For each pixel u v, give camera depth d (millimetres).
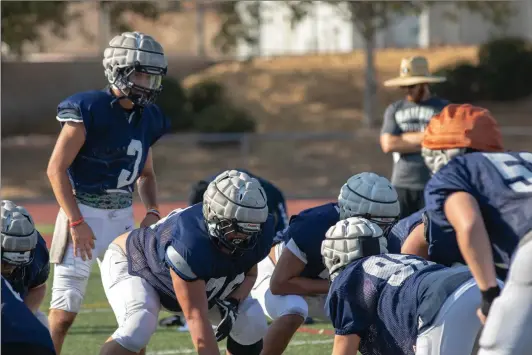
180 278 9484
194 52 73000
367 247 9070
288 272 10812
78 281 11523
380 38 65875
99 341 14672
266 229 9898
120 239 10711
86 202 11727
